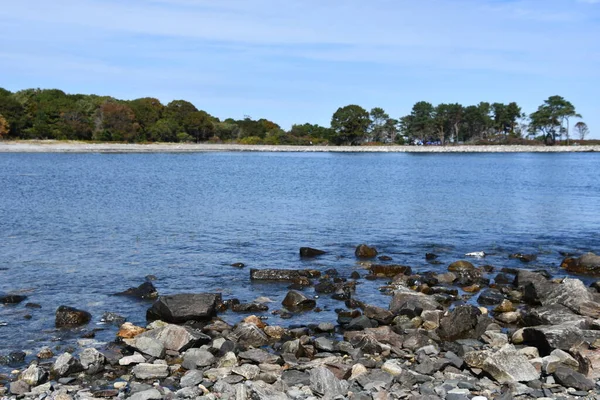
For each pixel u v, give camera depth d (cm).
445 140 18212
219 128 16925
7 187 4747
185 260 2069
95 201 3844
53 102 14875
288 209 3500
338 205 3725
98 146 12631
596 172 7562
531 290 1573
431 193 4597
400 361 1081
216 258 2106
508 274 1884
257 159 10800
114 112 14362
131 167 7794
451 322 1278
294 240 2469
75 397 910
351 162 10319
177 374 1025
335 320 1405
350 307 1521
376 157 12550
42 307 1498
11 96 14650
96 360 1058
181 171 7206
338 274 1881
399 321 1356
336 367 1008
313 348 1160
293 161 10288
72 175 6197
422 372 996
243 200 3991
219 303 1499
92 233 2594
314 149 15325
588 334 1191
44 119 13700
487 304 1554
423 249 2306
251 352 1101
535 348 1112
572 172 7581
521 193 4625
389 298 1599
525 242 2478
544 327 1148
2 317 1409
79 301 1562
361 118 16775
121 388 955
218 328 1288
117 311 1475
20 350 1180
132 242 2391
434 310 1396
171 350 1138
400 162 10444
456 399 843
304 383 952
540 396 880
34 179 5588
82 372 1034
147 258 2095
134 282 1764
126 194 4341
